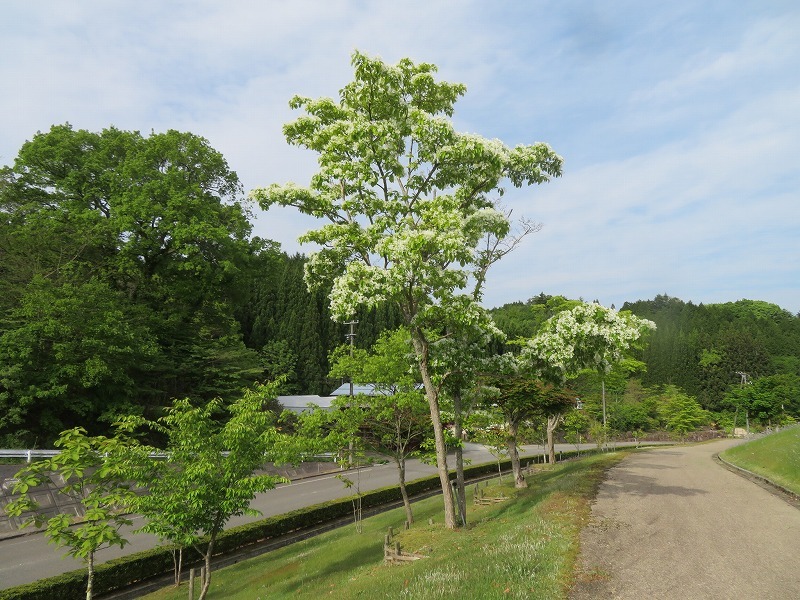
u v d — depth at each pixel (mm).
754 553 10250
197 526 10898
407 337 19438
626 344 14312
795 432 28297
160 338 38438
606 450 42906
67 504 22016
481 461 42531
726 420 71500
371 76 13727
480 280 16156
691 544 10859
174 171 38156
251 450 11570
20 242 32906
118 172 37125
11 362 26859
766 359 85812
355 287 13039
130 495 10070
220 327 45531
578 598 7945
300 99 14906
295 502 26188
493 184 15320
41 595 12938
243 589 13344
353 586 10570
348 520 23562
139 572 15445
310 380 71312
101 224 34750
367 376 19328
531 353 15734
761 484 18750
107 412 29672
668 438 64562
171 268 37875
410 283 13500
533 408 23719
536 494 17906
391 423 19641
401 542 14289
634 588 8383
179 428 11633
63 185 35875
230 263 37188
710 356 85125
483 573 9125
